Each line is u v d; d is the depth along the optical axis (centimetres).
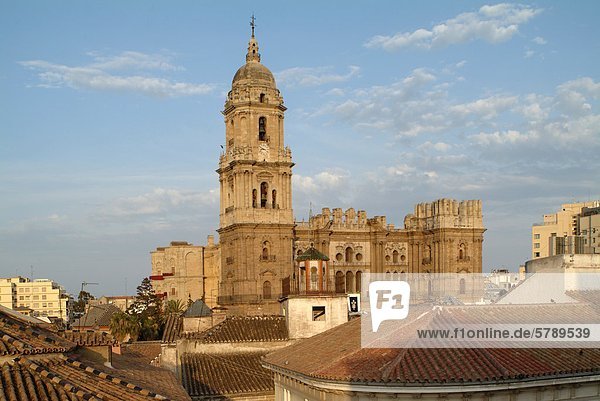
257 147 11962
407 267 14012
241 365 5278
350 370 2939
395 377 2756
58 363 2308
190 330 6650
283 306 6225
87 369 2308
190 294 15388
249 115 11912
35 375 2075
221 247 12694
